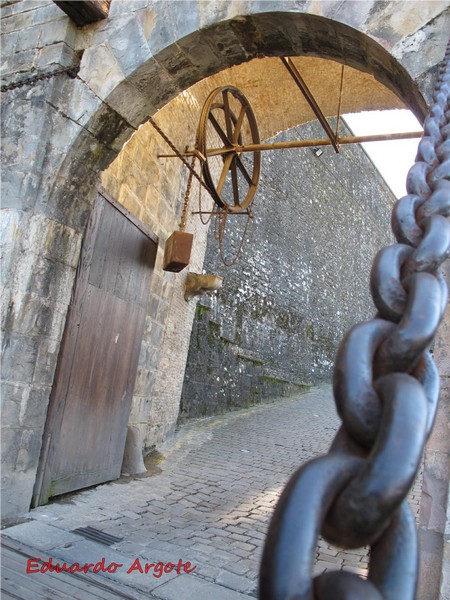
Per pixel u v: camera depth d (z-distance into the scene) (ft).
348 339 1.98
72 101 13.42
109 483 17.12
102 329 15.98
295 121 26.27
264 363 42.50
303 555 1.50
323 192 57.00
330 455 1.74
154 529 13.12
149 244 19.22
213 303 36.52
